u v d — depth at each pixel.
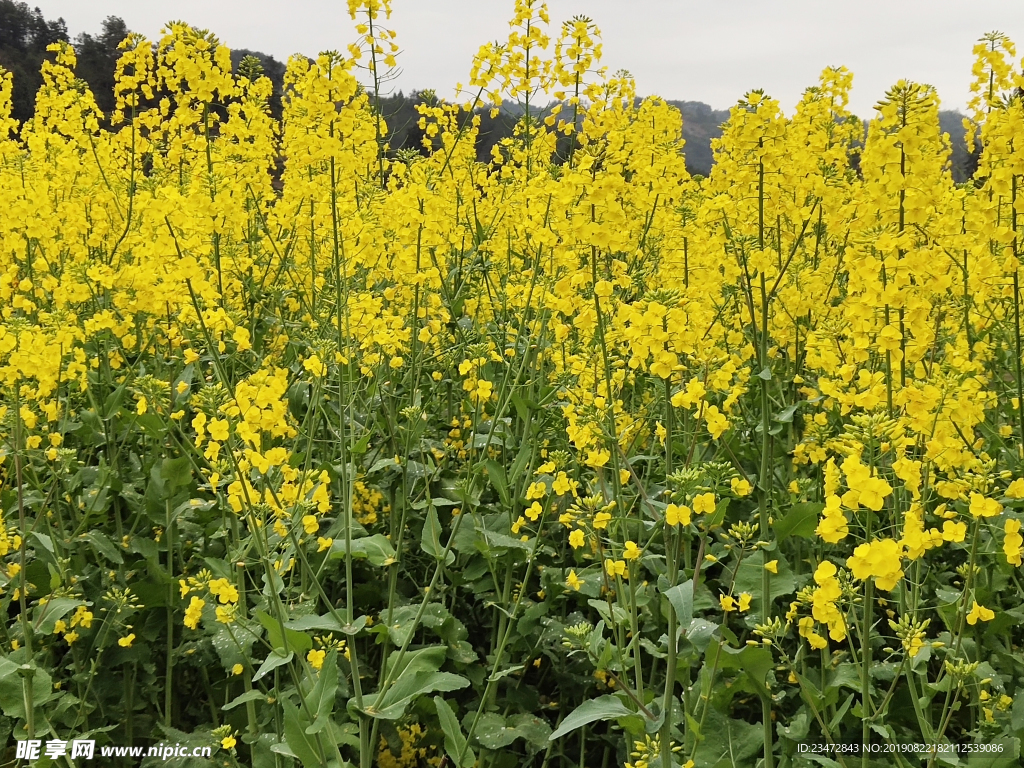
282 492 0.83
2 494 0.99
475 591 1.04
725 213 1.07
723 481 0.89
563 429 1.11
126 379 1.15
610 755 1.03
